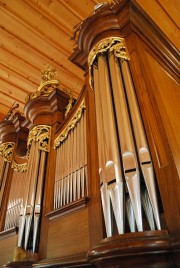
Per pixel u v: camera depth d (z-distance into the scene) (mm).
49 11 3344
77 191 1966
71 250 1705
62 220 1957
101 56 2195
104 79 1985
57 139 2684
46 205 2289
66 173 2238
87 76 2477
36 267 1881
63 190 2162
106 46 2162
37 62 4109
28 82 4453
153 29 2260
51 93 3029
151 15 3195
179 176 1255
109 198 1416
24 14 3393
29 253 2045
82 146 2168
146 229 1271
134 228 1266
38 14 3387
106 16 2242
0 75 4352
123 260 1112
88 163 1893
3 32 3646
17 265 1967
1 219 3115
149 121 1539
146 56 2002
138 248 1054
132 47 1994
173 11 3182
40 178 2533
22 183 3127
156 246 1045
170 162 1317
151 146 1438
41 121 3006
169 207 1203
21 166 3375
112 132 1607
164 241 1059
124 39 2109
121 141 1524
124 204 1333
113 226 1371
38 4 3260
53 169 2504
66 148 2463
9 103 4938
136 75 1817
